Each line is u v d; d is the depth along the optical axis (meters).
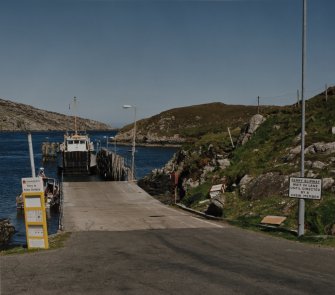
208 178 32.47
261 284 9.83
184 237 16.89
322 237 16.03
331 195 20.30
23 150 134.12
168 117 190.25
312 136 29.19
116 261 12.40
